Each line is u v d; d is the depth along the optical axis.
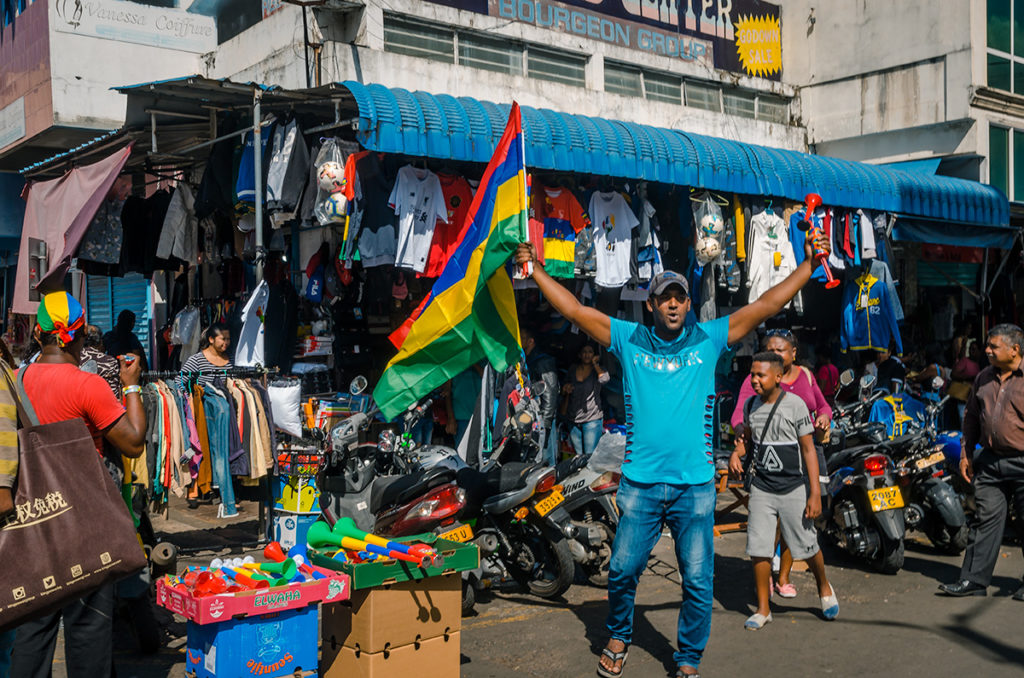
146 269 9.53
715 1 13.73
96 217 9.12
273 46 10.53
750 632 5.05
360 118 6.59
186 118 7.92
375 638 3.76
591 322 4.36
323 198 6.91
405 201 7.05
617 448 5.62
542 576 5.78
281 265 8.42
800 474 5.10
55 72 11.62
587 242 8.17
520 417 6.16
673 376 4.23
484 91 10.75
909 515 6.70
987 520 5.70
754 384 5.16
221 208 8.09
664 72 13.02
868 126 13.96
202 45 12.81
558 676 4.41
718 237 8.89
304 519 6.03
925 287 13.49
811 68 14.68
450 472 5.23
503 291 4.53
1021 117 13.68
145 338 13.27
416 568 3.85
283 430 6.05
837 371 10.77
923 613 5.38
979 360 11.49
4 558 2.99
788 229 9.70
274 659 3.52
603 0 12.25
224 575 3.60
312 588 3.56
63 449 3.18
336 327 8.12
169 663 4.55
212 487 5.83
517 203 4.31
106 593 3.67
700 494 4.22
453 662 4.04
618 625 4.38
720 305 10.10
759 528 5.12
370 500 5.26
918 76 13.39
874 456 6.16
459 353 4.68
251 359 7.05
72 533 3.13
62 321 3.56
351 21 10.01
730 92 14.05
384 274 7.94
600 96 11.93
